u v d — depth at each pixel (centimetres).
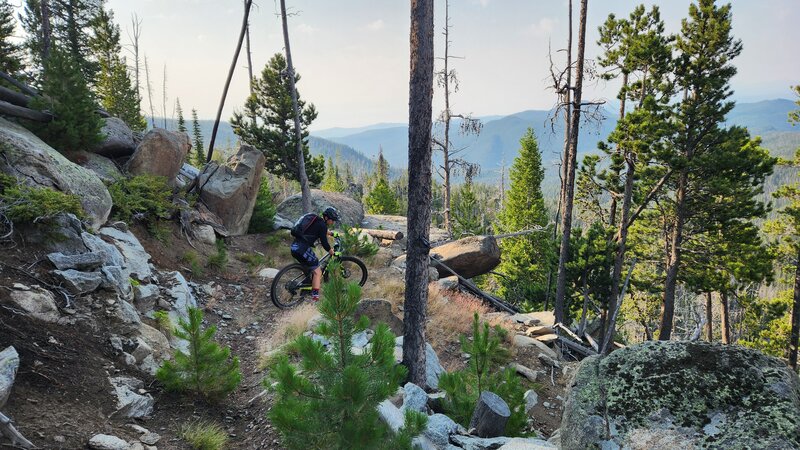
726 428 402
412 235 779
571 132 1842
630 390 460
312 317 992
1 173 824
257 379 764
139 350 673
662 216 2516
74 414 490
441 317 1403
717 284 2362
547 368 1316
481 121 2380
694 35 2023
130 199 1140
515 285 3803
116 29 4134
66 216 803
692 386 443
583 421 450
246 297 1149
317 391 466
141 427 534
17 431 411
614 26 2177
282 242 1681
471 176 2625
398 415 620
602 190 2580
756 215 2162
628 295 3378
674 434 413
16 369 480
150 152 1359
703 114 2041
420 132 749
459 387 758
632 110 2050
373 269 1638
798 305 2608
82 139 1219
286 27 2091
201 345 630
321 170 2938
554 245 2464
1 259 673
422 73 735
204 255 1286
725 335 2873
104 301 731
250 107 2598
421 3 725
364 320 477
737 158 1962
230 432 602
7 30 1783
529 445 585
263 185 1928
